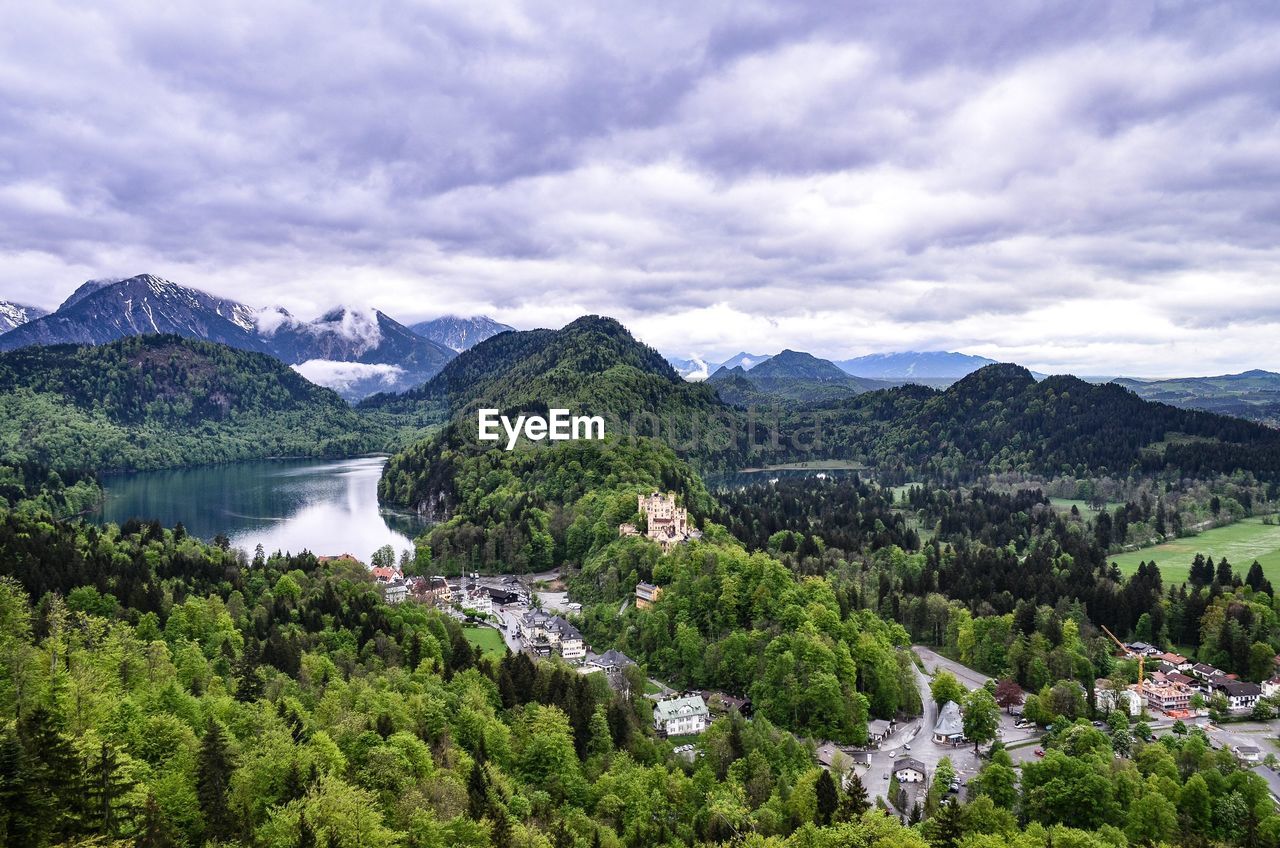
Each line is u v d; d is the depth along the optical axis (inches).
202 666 7076.8
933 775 7185.0
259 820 4589.1
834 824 5629.9
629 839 5846.5
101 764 4045.3
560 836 5324.8
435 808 5118.1
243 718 5649.6
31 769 3727.9
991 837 5462.6
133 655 6510.8
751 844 5403.5
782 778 6565.0
